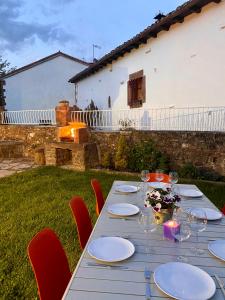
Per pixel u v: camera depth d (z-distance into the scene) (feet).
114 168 27.99
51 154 29.30
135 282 5.58
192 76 26.40
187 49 26.66
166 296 5.19
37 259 6.17
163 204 8.29
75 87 58.80
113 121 33.50
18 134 37.37
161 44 30.09
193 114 26.43
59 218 16.29
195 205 10.59
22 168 29.09
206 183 22.12
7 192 21.24
